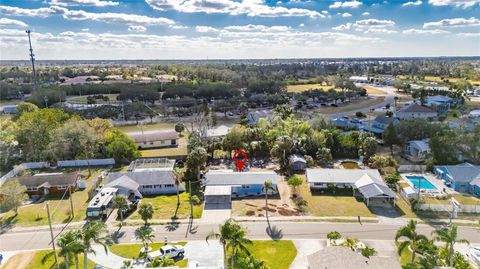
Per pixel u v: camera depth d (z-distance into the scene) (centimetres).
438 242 5034
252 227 5553
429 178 7506
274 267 4459
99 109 14912
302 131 9356
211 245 5009
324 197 6725
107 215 6034
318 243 5041
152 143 10425
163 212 6159
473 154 8000
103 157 9175
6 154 8619
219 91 18988
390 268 3844
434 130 9331
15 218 5994
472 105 14925
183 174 7688
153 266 4009
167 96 18850
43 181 7119
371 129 11094
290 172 8062
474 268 4400
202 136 10281
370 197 6253
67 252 3766
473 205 6003
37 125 9212
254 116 12838
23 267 4522
